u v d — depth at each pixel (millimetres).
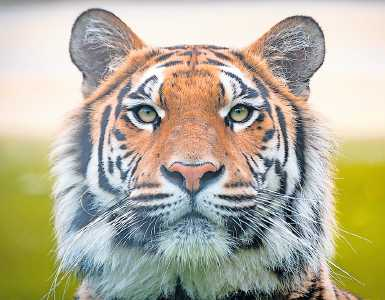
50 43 39594
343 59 35969
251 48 9547
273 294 8961
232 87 8883
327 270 9531
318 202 9164
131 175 8734
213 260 8641
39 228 20047
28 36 39969
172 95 8789
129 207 8664
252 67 9344
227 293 8883
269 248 8789
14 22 41875
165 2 45156
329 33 37969
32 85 35406
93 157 9062
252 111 8906
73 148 9203
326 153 9273
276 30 9602
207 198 8344
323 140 9273
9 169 25969
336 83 33594
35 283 16484
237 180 8492
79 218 9086
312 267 9102
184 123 8648
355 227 19828
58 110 32781
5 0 43812
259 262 8789
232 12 42094
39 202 22484
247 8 43188
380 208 20891
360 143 26562
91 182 9031
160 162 8484
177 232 8461
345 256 17875
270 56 9578
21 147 29359
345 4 42906
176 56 9250
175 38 35469
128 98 8984
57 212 9289
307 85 9602
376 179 22578
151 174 8500
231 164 8516
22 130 31516
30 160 27469
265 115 8938
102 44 9672
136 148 8781
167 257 8516
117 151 8867
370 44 36688
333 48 36250
